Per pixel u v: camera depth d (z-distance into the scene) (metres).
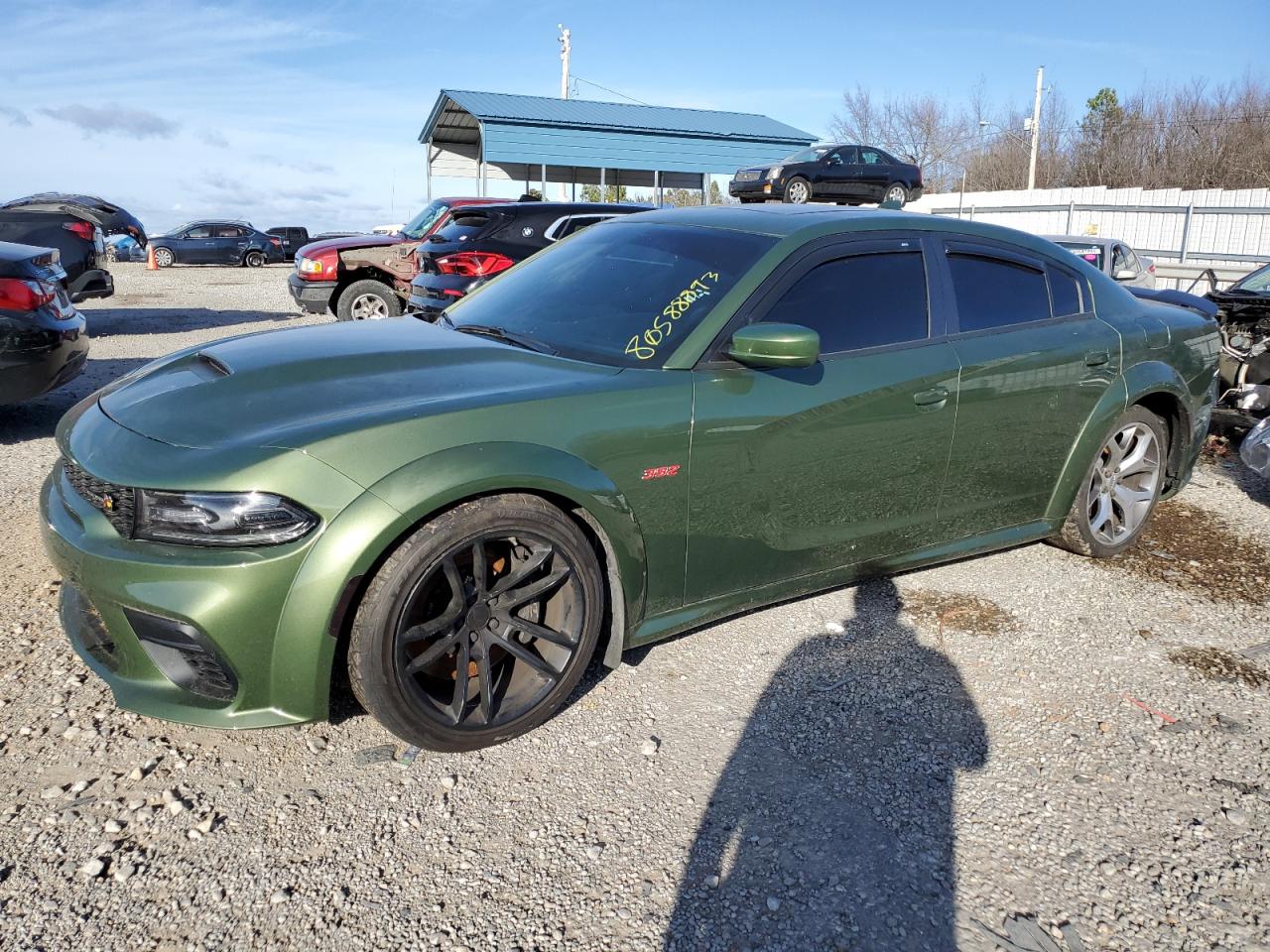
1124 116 41.28
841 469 3.28
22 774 2.55
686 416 2.88
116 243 31.95
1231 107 38.06
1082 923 2.21
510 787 2.60
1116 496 4.32
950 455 3.57
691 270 3.30
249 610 2.33
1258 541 4.79
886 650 3.47
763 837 2.45
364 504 2.36
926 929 2.17
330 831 2.40
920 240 3.63
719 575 3.12
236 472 2.34
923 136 46.34
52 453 5.77
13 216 11.33
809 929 2.15
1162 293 6.00
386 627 2.42
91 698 2.93
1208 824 2.57
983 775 2.75
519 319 3.42
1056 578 4.20
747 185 20.14
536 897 2.21
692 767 2.73
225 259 30.38
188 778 2.57
